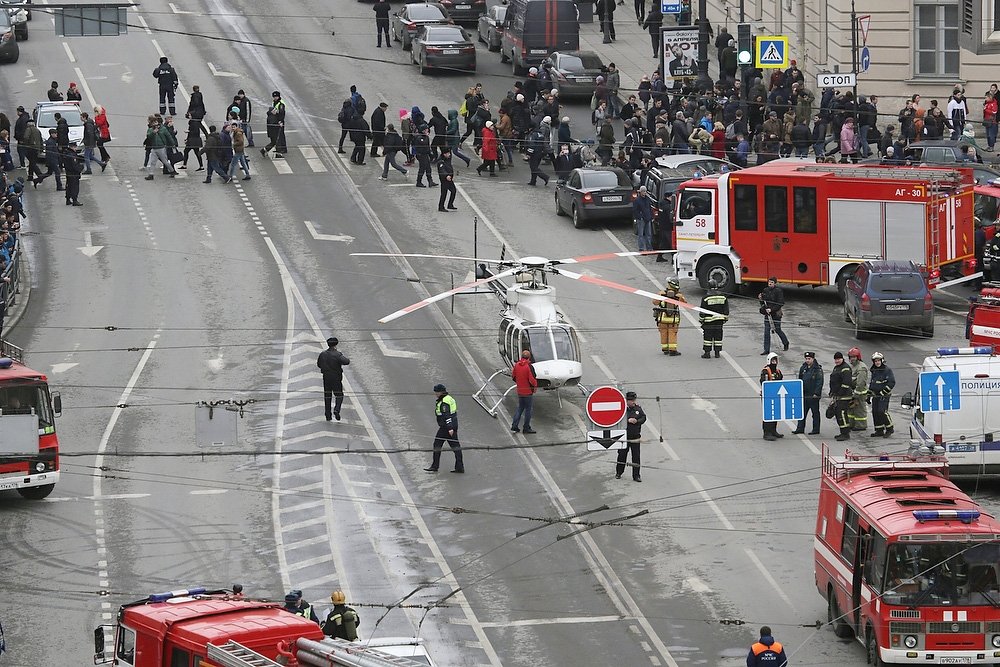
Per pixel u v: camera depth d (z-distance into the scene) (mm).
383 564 120938
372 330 172500
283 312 177625
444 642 107812
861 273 167625
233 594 92812
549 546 124250
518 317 152875
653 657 105438
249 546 124250
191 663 83812
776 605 113438
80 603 113938
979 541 98938
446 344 169250
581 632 109500
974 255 180125
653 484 135375
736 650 106188
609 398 116625
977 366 129125
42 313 178125
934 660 99125
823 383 148125
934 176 173750
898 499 103125
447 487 136000
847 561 105188
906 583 99125
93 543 124812
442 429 136875
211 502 132875
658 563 120938
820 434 144625
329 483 136625
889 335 166875
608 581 118000
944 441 129500
